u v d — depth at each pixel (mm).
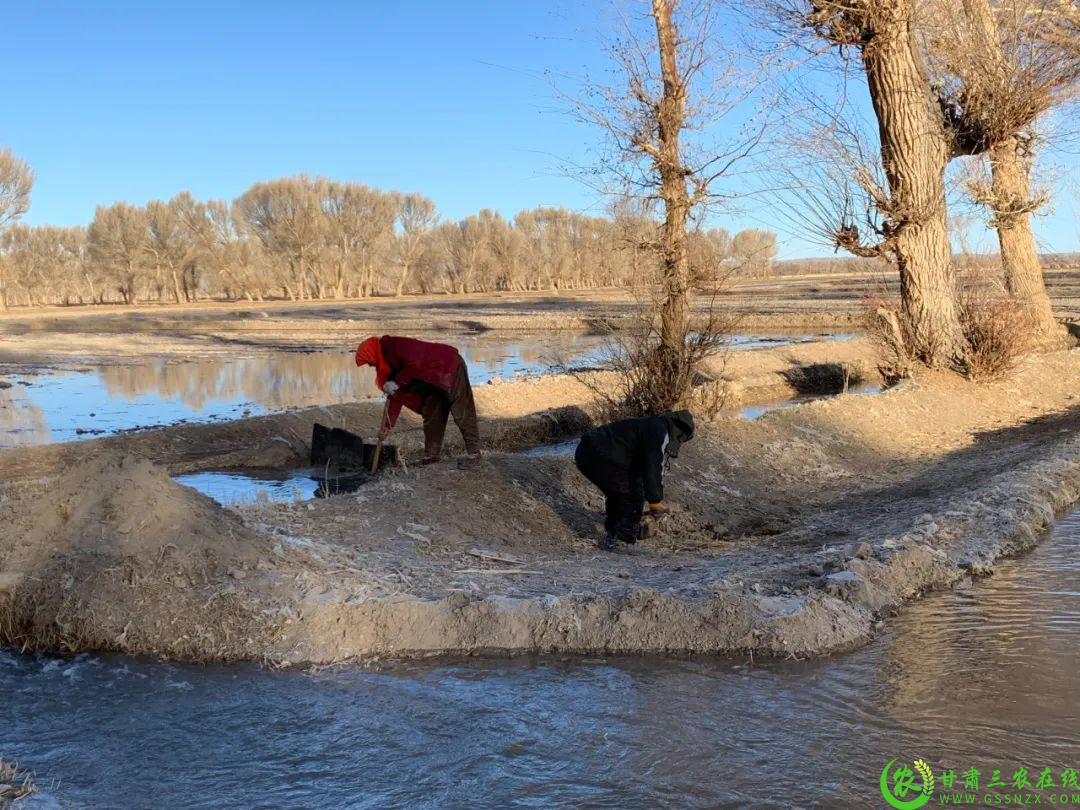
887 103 16219
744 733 4551
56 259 106375
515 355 31672
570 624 5855
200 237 98250
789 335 36375
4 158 67250
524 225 115000
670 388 12789
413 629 5855
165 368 28797
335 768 4324
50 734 4723
